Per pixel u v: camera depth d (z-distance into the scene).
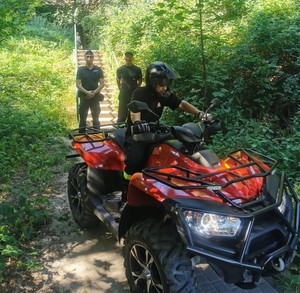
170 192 2.62
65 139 7.73
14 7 7.42
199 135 3.08
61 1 23.75
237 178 2.76
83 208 4.09
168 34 9.41
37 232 4.23
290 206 2.91
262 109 7.15
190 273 2.55
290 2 8.77
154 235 2.67
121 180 3.92
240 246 2.43
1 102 9.27
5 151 6.61
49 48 17.69
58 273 3.57
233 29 8.53
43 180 5.62
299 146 5.20
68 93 11.48
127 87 7.46
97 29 20.59
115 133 4.10
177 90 7.62
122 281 3.45
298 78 7.09
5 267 3.55
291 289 3.28
